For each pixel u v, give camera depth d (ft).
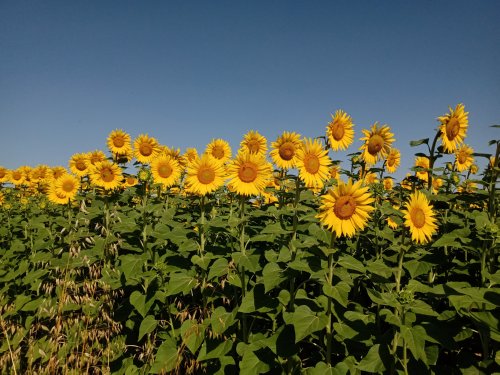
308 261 4.00
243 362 4.01
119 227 5.81
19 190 12.61
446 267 4.89
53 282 6.37
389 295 3.54
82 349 4.65
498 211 4.83
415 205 4.09
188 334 4.38
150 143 8.77
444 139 5.13
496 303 2.99
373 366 3.44
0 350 5.20
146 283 5.04
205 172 5.20
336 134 5.71
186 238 5.31
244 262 4.23
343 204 3.66
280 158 5.75
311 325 3.51
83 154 9.45
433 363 3.42
